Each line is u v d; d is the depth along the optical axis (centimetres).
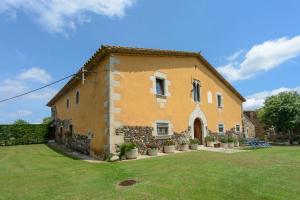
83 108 1449
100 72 1209
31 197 565
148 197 522
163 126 1311
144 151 1170
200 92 1680
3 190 628
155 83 1315
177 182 619
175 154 1147
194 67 1655
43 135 2381
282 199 488
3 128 2177
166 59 1421
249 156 1025
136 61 1234
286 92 2575
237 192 535
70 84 1692
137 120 1173
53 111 2520
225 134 1914
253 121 3588
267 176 655
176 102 1430
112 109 1085
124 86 1150
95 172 789
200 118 1631
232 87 2119
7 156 1356
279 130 2653
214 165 801
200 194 530
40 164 1025
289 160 908
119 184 638
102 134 1125
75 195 564
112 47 1106
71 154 1387
